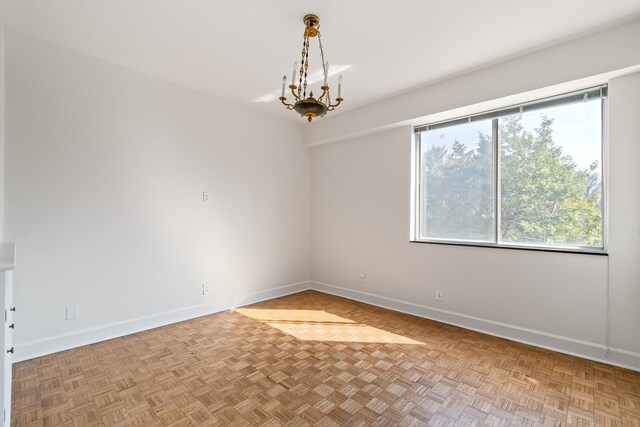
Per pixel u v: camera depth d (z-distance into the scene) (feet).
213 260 12.34
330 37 8.24
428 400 6.55
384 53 9.02
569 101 9.05
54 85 8.68
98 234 9.48
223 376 7.47
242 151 13.35
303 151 16.03
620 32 7.59
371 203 13.73
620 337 8.00
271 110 13.94
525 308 9.54
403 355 8.63
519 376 7.51
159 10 7.22
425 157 12.47
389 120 12.29
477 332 10.35
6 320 4.37
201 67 10.04
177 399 6.55
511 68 9.28
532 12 7.14
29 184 8.29
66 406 6.29
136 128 10.25
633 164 7.80
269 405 6.37
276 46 8.76
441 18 7.41
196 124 11.79
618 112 7.97
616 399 6.57
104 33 8.18
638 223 7.75
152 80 10.61
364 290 13.97
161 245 10.85
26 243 8.26
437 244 11.59
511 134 10.25
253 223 13.79
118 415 6.04
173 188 11.18
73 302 9.01
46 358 8.30
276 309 12.79
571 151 9.11
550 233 9.49
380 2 6.86
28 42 8.26
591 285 8.42
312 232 16.26
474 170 11.11
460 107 10.37
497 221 10.53
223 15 7.39
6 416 4.53
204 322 11.21
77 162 9.08
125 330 9.98
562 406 6.35
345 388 6.98
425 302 11.90
